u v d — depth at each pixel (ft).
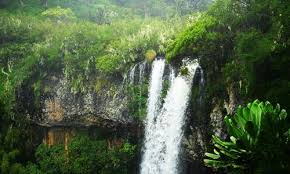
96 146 96.32
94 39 105.29
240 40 68.03
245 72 64.34
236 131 29.91
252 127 28.94
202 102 78.64
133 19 143.33
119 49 95.91
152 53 91.50
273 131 28.76
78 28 113.80
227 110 72.18
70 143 98.27
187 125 82.43
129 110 91.81
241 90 66.59
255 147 28.94
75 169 94.07
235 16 74.79
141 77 92.07
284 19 61.77
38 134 103.65
